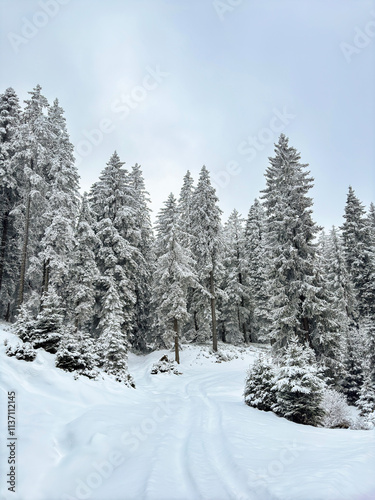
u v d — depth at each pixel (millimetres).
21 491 5355
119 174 29297
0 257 24312
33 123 22828
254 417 10180
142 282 30984
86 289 23000
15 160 22609
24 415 7750
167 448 7332
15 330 12648
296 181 21344
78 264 23828
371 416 11820
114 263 26094
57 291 23750
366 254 28344
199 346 29781
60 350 12023
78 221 24328
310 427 9383
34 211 23734
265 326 34094
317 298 19125
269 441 7562
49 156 24125
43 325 12914
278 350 18938
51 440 7105
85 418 8398
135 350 30594
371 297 26922
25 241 21281
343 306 27984
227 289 34344
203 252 29422
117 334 16484
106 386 12672
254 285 34719
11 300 28031
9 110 25875
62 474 6051
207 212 30594
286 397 10773
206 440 7977
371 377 17109
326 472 5305
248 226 37031
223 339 35812
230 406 12000
